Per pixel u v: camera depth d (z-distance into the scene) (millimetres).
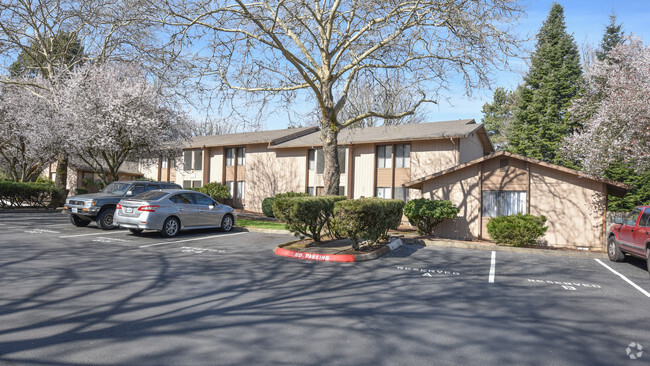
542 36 37031
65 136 23094
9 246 11383
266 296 7020
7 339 4797
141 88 22344
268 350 4656
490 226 15094
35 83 26734
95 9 22125
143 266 9305
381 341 5016
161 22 14555
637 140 16656
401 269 9820
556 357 4645
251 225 18469
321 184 29734
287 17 17375
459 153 23719
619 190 17516
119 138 22938
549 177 17250
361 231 11242
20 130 29391
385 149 26562
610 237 12586
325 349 4723
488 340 5137
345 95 17438
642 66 17500
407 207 17812
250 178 34312
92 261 9648
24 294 6707
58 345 4656
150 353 4496
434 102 17734
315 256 10852
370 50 16172
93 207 15492
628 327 5805
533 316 6238
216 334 5125
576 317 6246
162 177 41406
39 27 26312
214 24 15578
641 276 10000
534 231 14281
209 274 8688
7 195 24688
